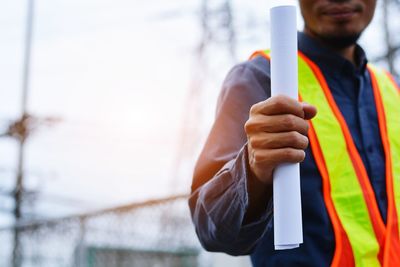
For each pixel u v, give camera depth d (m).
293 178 1.42
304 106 1.44
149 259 5.71
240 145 1.79
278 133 1.40
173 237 5.68
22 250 6.37
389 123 1.95
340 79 1.98
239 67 1.94
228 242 1.65
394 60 6.98
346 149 1.84
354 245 1.71
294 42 1.46
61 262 5.99
